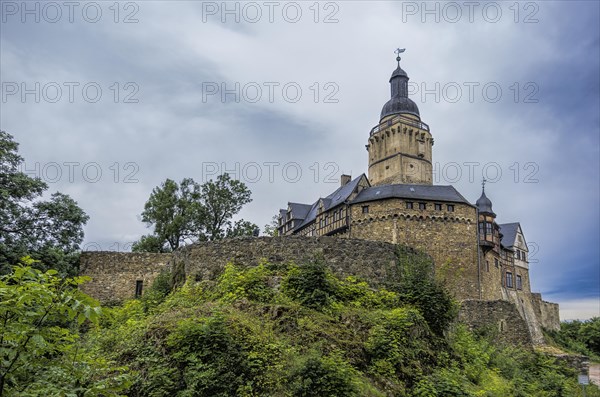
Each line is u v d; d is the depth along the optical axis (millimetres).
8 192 27812
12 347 6152
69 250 30172
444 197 43750
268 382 12664
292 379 12719
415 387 14773
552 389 23469
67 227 30453
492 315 29266
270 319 15617
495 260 49000
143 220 47156
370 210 43875
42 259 27859
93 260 30859
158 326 14555
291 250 20594
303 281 17891
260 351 13492
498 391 17578
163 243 46844
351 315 16594
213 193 48188
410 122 61656
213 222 48031
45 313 6266
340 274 20281
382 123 63531
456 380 15609
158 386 12289
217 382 12312
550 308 64625
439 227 42875
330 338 15070
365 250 21062
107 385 7461
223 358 12867
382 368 14711
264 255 20531
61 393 6719
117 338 15516
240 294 17531
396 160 59750
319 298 17328
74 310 6098
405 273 20672
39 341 5996
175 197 47750
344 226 45438
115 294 30516
